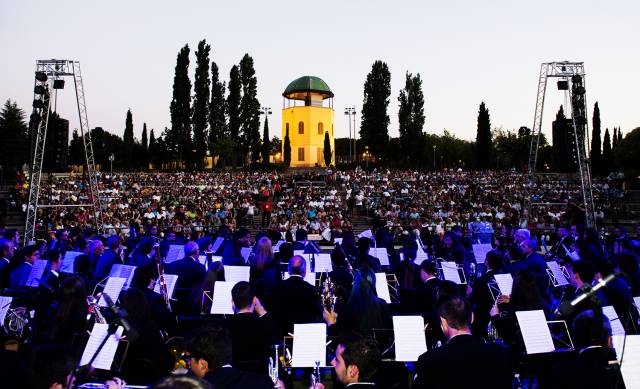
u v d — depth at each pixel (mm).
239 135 72062
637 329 6793
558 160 22078
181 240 15883
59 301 5645
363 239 11227
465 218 29641
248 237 11492
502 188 42562
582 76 21250
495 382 3600
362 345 3967
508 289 7816
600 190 39438
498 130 96562
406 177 49156
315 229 27766
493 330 7320
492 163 89250
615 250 17688
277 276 8016
